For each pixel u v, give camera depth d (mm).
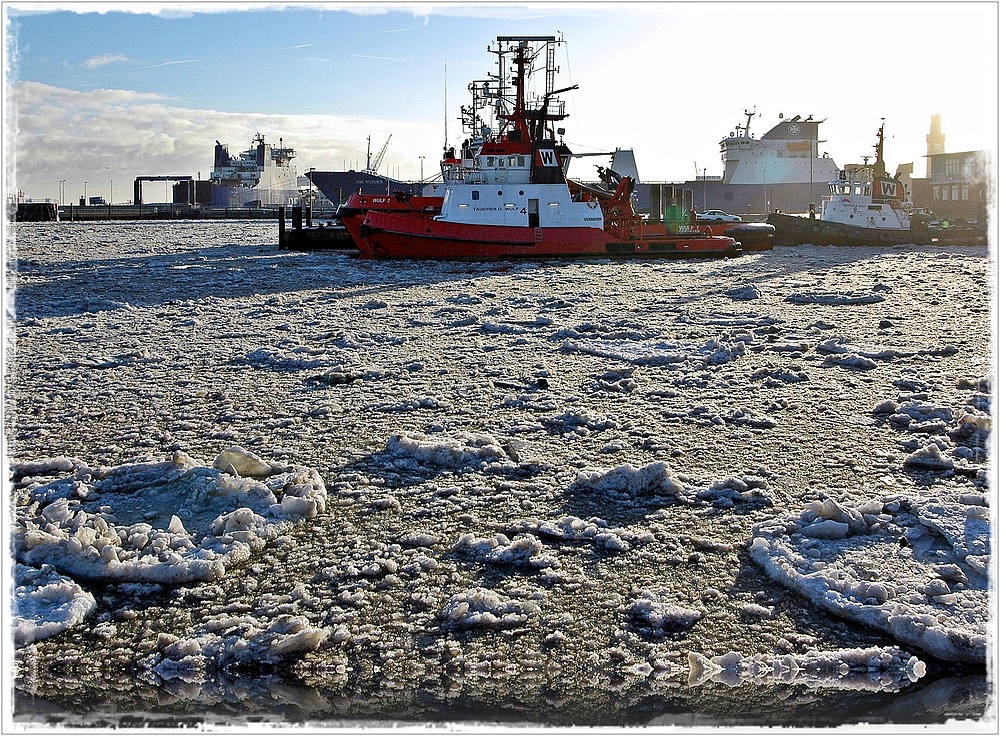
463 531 6531
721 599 5508
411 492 7348
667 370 12297
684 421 9562
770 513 6781
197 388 11266
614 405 10289
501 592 5605
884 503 6715
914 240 43875
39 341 14938
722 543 6250
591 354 13602
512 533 6473
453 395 10812
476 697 4574
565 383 11477
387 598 5562
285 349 14039
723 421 9492
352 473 7805
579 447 8625
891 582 5559
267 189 108375
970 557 5738
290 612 5375
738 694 4574
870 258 34188
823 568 5691
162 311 18734
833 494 7156
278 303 20062
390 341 14891
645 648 5004
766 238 40406
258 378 11891
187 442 8820
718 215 63125
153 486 7258
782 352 13508
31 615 5312
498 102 35375
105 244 41719
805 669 4785
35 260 32000
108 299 20938
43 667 4887
